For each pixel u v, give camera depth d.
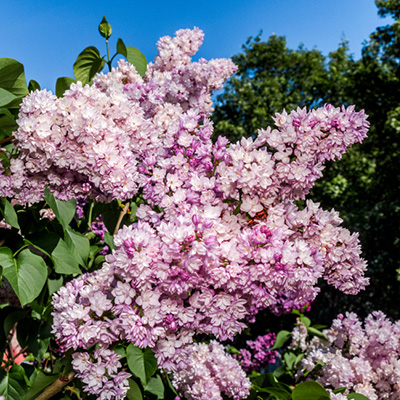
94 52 3.40
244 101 20.58
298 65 23.52
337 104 18.88
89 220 3.22
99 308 1.88
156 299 1.83
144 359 2.24
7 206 2.35
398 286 14.59
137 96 3.15
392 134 15.46
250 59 23.45
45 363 3.58
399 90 15.95
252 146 2.08
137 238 1.77
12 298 3.40
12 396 2.44
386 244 15.06
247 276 1.88
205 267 1.81
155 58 4.04
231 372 2.82
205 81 3.74
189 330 2.00
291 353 4.06
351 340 3.40
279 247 1.91
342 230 2.32
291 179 2.05
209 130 2.34
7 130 2.47
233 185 2.04
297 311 4.52
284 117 2.11
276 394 2.72
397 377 3.15
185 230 1.78
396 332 3.37
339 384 3.10
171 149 2.35
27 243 2.46
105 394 1.96
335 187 16.30
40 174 2.24
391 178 15.84
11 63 2.44
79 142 2.12
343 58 21.59
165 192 2.22
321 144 2.09
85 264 2.71
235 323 1.94
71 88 2.19
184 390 2.92
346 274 2.32
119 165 2.14
